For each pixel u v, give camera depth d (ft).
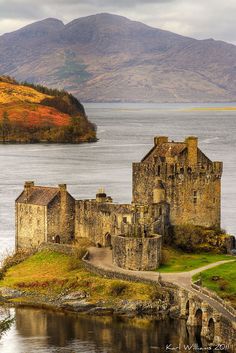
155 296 650.43
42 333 592.60
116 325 611.88
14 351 554.46
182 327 604.08
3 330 542.57
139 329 600.39
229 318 546.26
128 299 652.48
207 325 579.48
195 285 641.40
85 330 600.39
